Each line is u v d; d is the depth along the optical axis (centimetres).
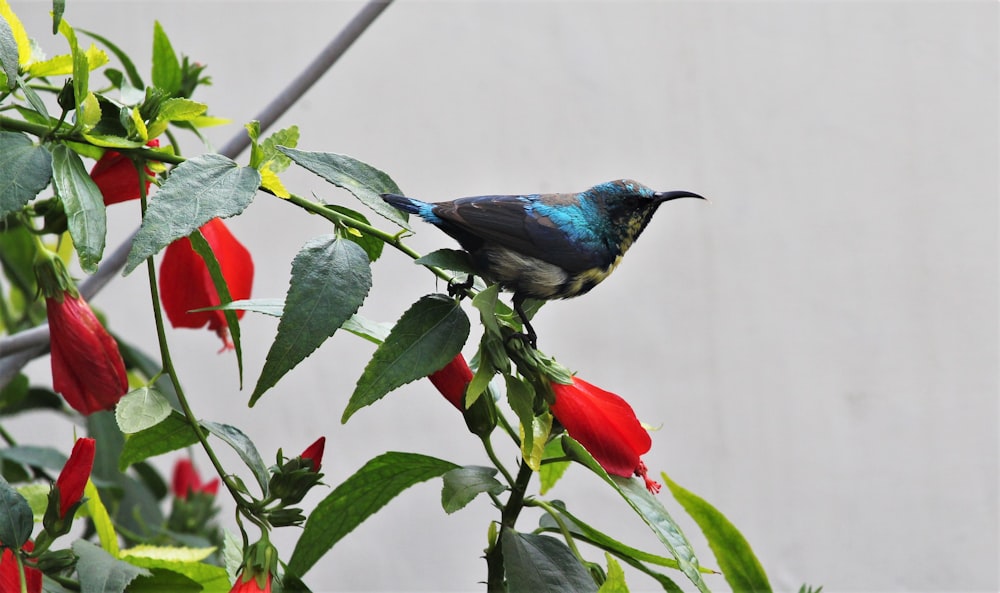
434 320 284
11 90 296
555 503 309
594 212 366
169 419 313
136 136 302
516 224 334
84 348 308
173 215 265
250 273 361
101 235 278
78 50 294
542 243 336
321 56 397
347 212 316
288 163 292
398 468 327
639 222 379
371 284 277
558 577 298
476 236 327
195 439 321
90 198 280
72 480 293
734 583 362
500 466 309
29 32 658
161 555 344
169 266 357
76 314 310
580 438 300
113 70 380
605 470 299
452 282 332
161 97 307
